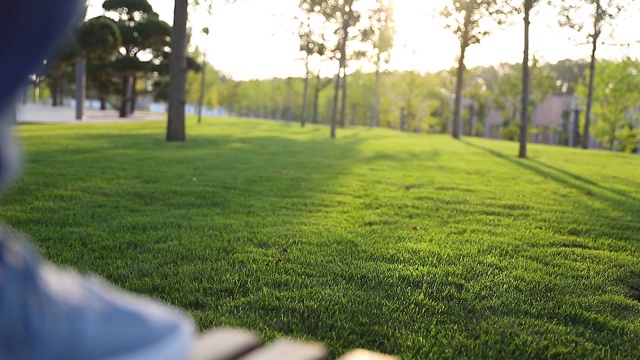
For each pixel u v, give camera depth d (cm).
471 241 638
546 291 467
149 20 4309
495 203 939
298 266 499
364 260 533
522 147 2158
